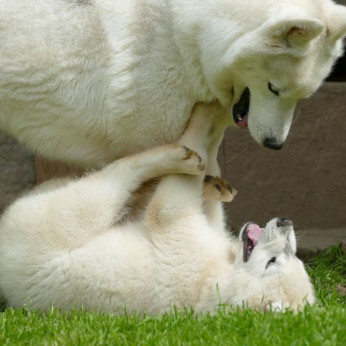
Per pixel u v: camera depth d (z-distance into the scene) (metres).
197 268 11.98
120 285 12.01
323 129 19.06
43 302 12.45
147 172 12.58
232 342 10.05
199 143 12.77
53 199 12.63
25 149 17.94
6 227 12.78
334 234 18.97
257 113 12.00
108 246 12.25
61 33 12.66
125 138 13.08
